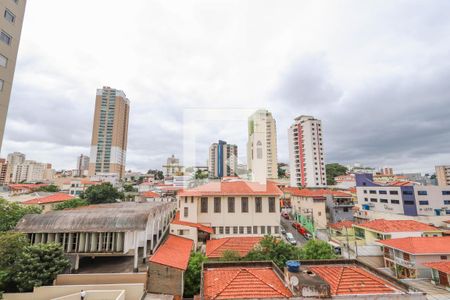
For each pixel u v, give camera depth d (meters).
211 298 8.40
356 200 53.81
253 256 18.20
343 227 33.00
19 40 21.08
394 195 42.81
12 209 23.31
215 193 27.84
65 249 16.42
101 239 16.64
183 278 15.73
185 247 20.41
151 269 15.23
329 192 47.12
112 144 93.81
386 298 7.98
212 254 20.39
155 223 21.41
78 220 17.03
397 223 28.52
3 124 19.55
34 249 14.66
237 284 9.46
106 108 95.06
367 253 25.27
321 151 72.56
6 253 14.38
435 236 24.59
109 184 47.44
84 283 14.50
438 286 18.97
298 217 41.44
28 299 13.42
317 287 8.12
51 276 14.36
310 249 18.84
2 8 19.62
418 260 20.59
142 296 13.91
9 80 20.11
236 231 27.84
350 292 8.63
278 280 10.16
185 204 27.38
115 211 18.70
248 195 28.36
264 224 28.05
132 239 17.58
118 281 14.75
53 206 39.22
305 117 77.19
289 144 81.19
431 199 40.12
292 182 78.38
